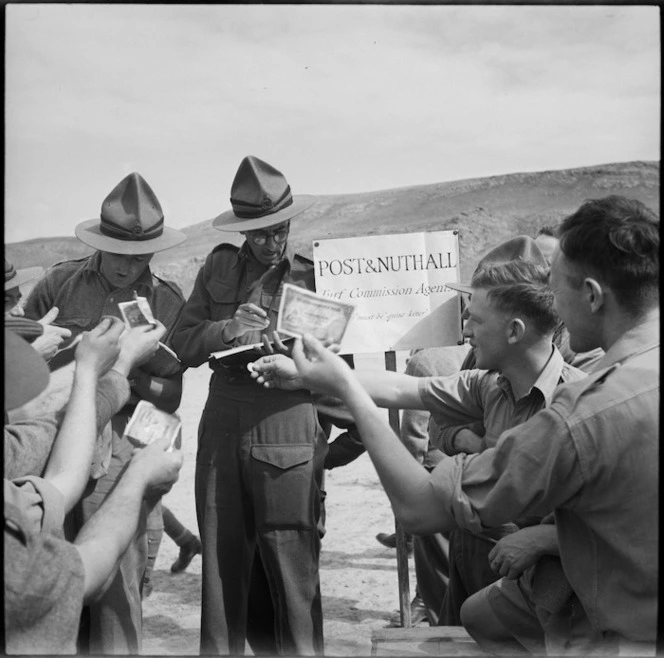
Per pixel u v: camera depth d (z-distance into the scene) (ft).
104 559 9.57
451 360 12.61
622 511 9.30
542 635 10.32
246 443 11.56
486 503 9.41
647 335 9.57
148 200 12.03
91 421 10.18
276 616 11.79
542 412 9.36
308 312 11.48
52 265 12.63
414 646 10.73
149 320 11.51
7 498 9.21
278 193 11.78
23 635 9.18
